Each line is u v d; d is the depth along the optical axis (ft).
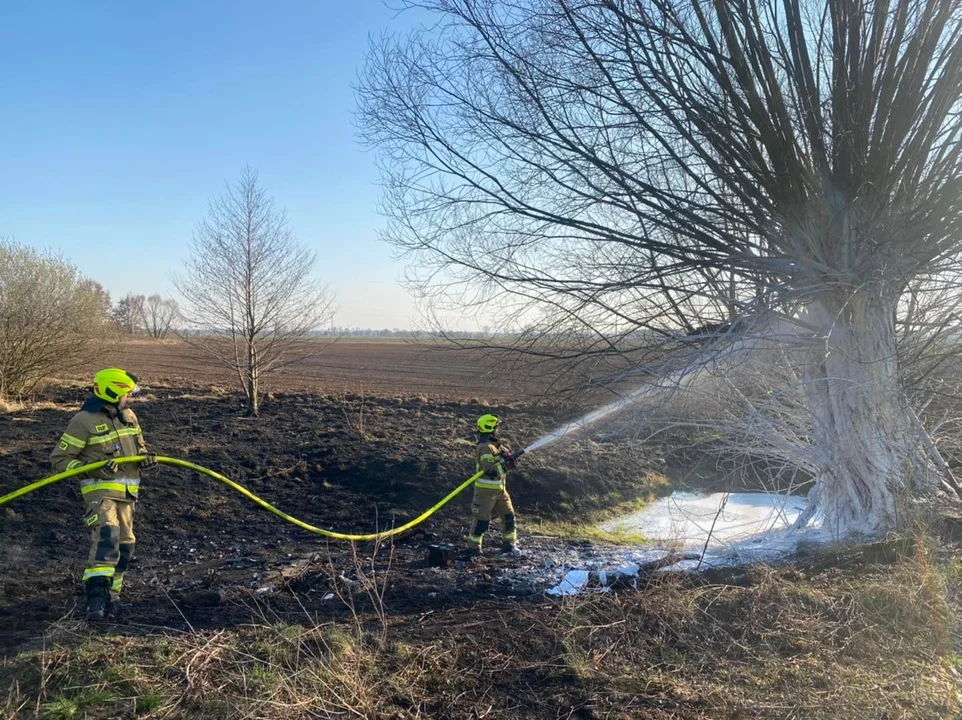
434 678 13.93
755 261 24.50
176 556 25.36
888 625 16.94
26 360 54.29
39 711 12.01
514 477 34.71
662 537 29.63
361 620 17.24
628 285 25.12
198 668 13.53
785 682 14.37
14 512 27.30
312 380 74.84
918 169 24.71
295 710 12.44
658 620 16.96
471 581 22.08
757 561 22.61
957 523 24.66
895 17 23.62
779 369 25.84
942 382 27.61
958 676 14.67
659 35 24.76
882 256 22.91
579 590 20.33
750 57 24.40
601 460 38.09
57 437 39.01
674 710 13.19
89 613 16.83
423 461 35.19
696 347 24.49
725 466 34.47
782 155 24.45
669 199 25.61
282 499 31.96
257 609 18.21
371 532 29.07
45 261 56.44
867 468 25.45
